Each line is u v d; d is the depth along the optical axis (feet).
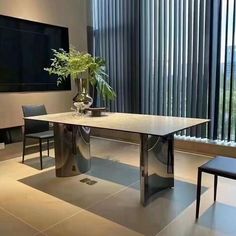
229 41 12.37
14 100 13.94
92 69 11.16
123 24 15.88
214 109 13.17
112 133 17.44
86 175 11.05
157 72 14.87
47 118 10.72
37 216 7.84
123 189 9.62
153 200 8.70
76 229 7.13
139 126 8.40
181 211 7.98
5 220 7.65
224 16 12.40
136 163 12.47
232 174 6.89
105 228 7.15
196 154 13.55
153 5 14.56
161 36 14.47
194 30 13.29
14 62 13.82
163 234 6.84
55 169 11.26
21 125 14.34
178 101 14.26
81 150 11.20
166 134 7.27
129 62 15.92
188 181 10.20
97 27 17.22
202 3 12.88
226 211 7.91
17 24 13.74
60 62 13.75
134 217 7.69
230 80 12.53
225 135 13.03
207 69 13.12
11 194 9.32
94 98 17.04
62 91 16.22
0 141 13.92
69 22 16.21
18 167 12.16
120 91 16.57
